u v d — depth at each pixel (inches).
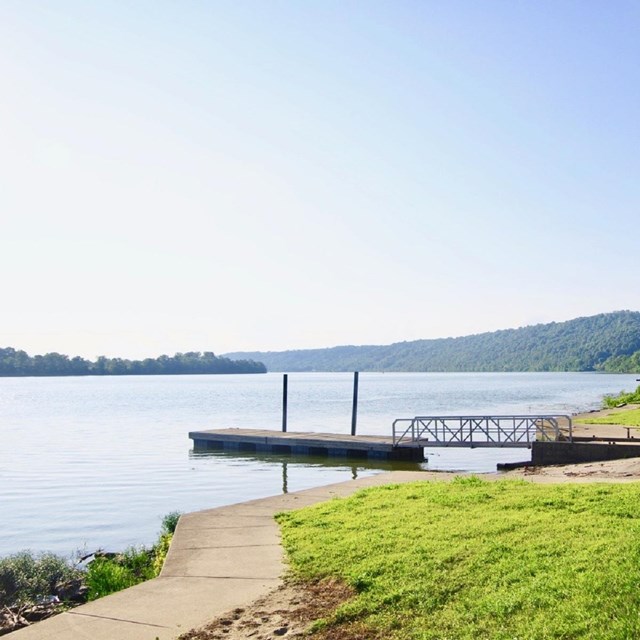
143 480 1076.5
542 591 298.5
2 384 7810.0
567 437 1067.9
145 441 1676.9
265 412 2760.8
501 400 3444.9
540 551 351.3
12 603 494.9
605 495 487.8
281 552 443.8
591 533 371.9
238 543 472.7
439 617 296.8
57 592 519.5
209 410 2920.8
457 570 342.6
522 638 263.1
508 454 1360.7
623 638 247.3
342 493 650.2
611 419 1644.9
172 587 377.7
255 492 954.7
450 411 2596.0
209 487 1001.5
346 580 358.0
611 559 321.4
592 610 273.1
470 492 538.3
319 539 444.8
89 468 1219.9
